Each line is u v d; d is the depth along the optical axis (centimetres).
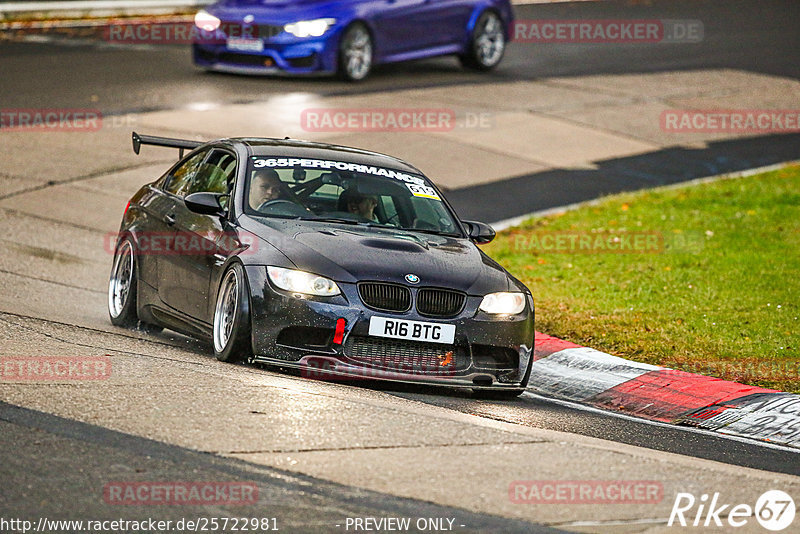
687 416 2873
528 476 1919
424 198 3186
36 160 5425
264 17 7188
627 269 4366
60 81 6962
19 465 1792
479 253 3012
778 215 5234
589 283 4175
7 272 3862
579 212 5278
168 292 3127
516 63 8638
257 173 3059
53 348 2616
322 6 7312
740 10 11600
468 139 6438
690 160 6462
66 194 5025
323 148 3306
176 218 3178
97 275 4069
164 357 2664
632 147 6656
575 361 3262
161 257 3183
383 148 6031
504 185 5712
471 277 2788
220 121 6225
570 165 6194
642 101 7681
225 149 3262
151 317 3269
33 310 3269
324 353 2636
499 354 2770
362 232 2898
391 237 2895
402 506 1747
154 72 7412
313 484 1805
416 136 6347
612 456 2081
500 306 2772
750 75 8625
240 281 2717
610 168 6200
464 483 1861
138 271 3300
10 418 2008
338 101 6950
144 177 5331
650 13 10969
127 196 5088
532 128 6812
